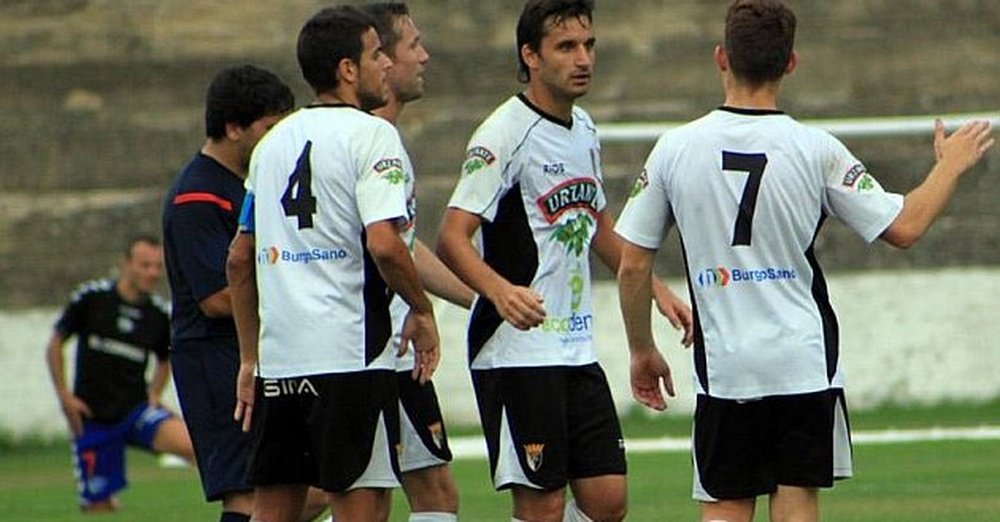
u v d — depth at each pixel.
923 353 74.44
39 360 74.44
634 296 22.56
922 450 54.09
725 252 21.66
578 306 25.22
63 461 63.78
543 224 24.94
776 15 21.67
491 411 25.09
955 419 67.88
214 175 25.67
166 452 45.31
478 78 85.25
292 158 22.53
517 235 24.89
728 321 21.70
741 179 21.55
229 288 23.70
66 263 77.06
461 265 24.30
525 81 25.70
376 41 22.98
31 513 44.25
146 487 50.97
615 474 24.97
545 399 24.75
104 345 45.38
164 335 46.12
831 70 86.00
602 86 85.62
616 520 25.28
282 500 23.38
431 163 80.75
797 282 21.70
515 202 24.92
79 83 84.62
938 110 84.31
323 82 22.86
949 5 86.62
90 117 82.69
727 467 21.94
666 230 22.47
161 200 78.38
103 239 77.56
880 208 21.59
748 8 21.78
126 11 86.06
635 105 84.88
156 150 81.69
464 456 56.69
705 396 21.98
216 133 25.72
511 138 24.78
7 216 77.69
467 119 81.38
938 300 74.62
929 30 86.31
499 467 25.06
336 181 22.23
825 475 21.70
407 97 26.03
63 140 81.38
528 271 24.88
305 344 22.25
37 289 76.50
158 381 46.56
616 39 86.56
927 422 66.69
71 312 45.59
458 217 24.53
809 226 21.69
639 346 22.98
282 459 22.92
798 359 21.52
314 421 22.38
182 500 46.34
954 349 74.50
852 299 74.75
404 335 23.08
